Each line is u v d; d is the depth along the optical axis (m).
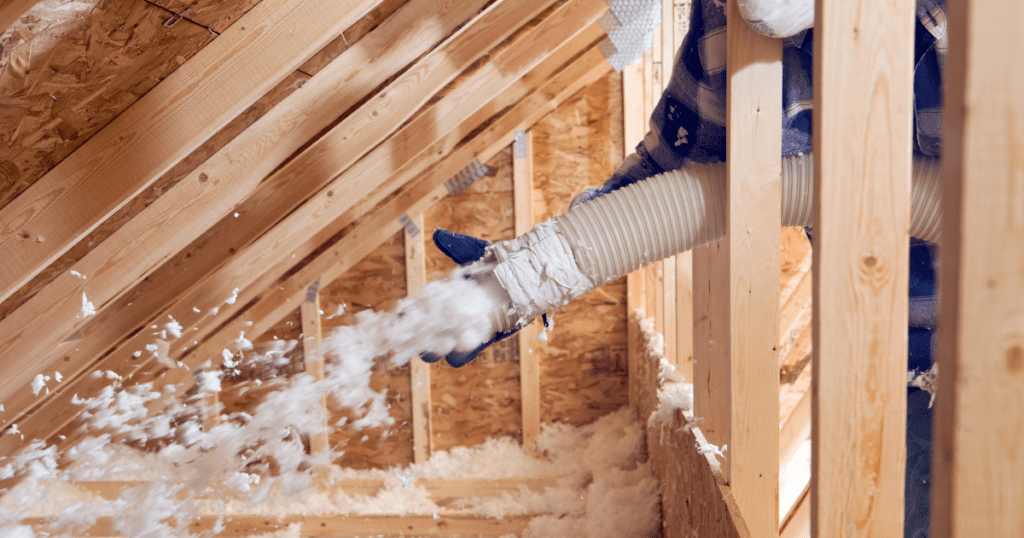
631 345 3.32
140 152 1.01
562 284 0.90
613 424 3.30
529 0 1.56
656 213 0.94
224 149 1.21
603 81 3.21
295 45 1.02
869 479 0.70
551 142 3.25
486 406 3.46
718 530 1.21
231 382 3.22
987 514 0.44
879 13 0.65
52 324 1.17
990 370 0.43
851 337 0.68
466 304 0.91
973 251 0.43
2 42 0.94
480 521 2.83
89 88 0.98
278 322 3.27
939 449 0.46
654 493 2.40
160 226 1.20
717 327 1.42
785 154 1.01
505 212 3.29
